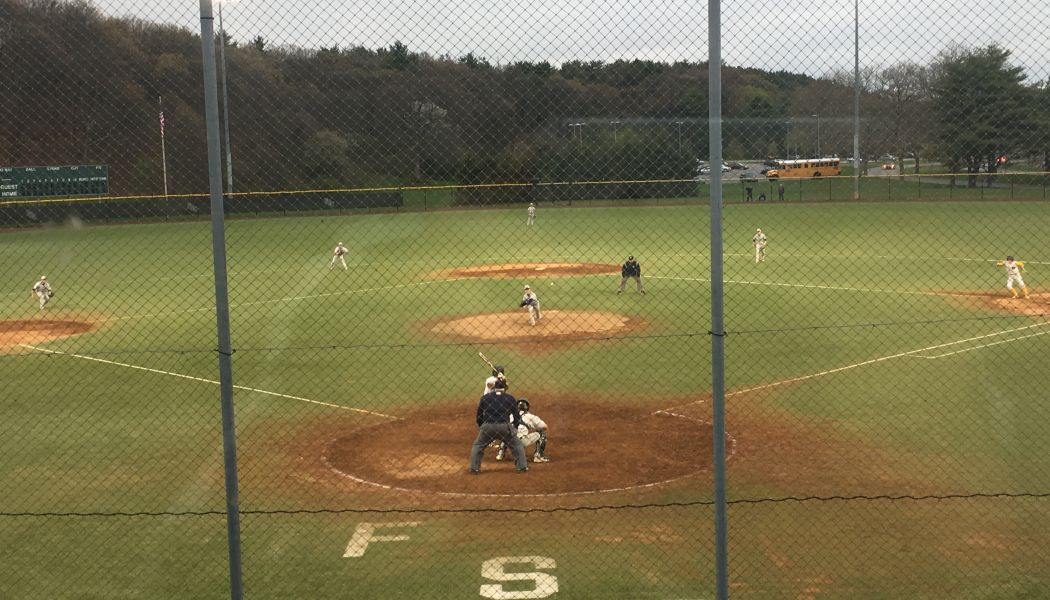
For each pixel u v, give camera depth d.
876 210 54.78
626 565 10.64
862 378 19.56
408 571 10.58
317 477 13.93
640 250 43.00
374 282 35.91
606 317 27.78
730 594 9.84
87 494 13.41
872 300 29.78
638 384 19.53
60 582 10.41
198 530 11.92
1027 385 18.58
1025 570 10.36
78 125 41.28
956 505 12.40
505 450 14.73
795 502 12.55
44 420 17.39
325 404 18.30
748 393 18.58
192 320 28.58
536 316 27.23
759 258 39.41
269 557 11.05
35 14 40.00
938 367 20.33
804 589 9.96
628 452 14.91
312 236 49.50
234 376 20.80
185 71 45.50
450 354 22.88
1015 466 13.92
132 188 44.94
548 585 10.15
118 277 37.31
